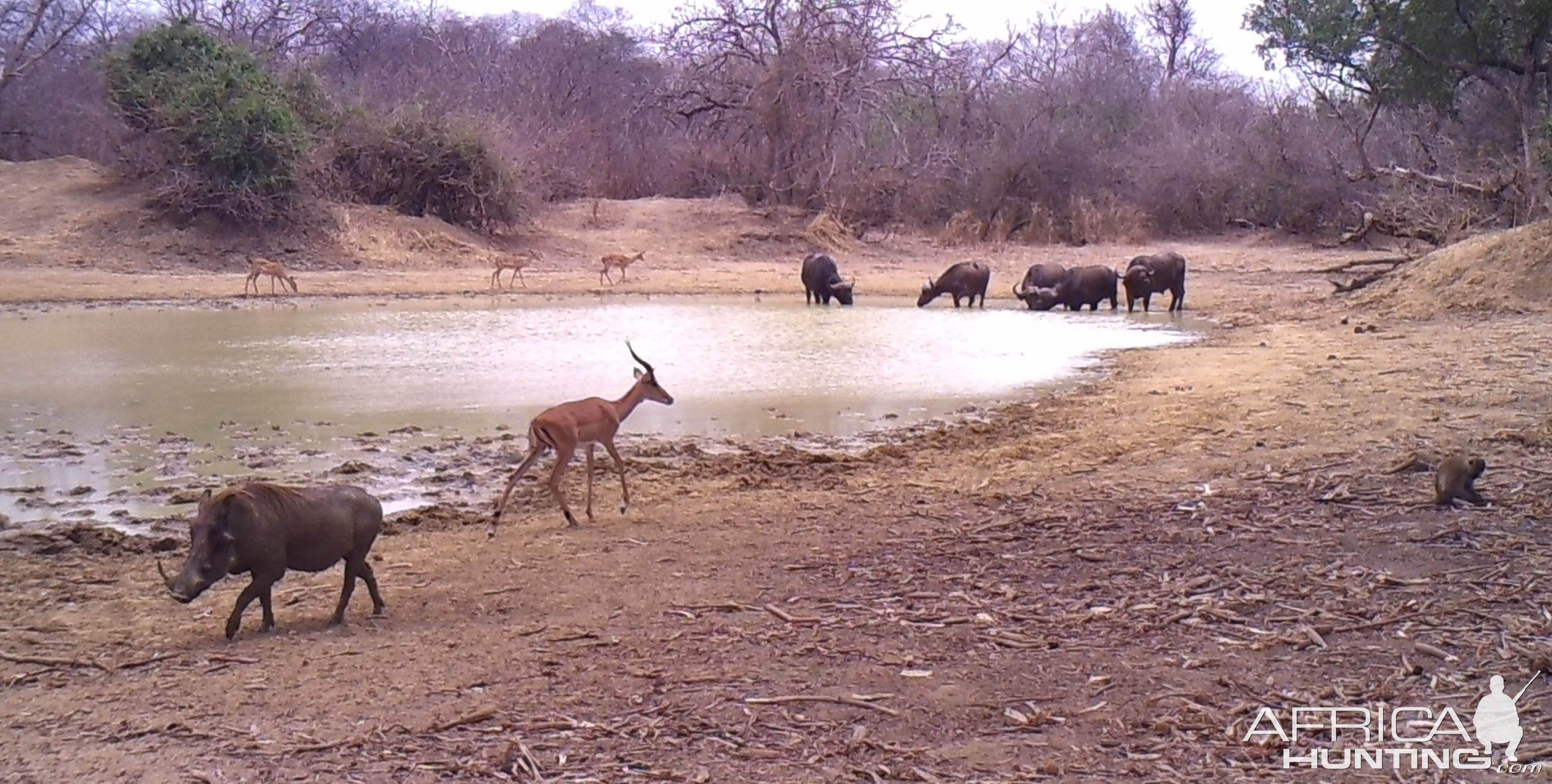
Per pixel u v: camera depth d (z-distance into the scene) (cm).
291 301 2806
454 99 4844
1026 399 1552
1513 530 823
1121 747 527
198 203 3409
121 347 1989
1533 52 3269
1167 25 7256
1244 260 3878
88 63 5072
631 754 527
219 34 4925
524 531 950
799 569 804
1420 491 935
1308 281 3316
